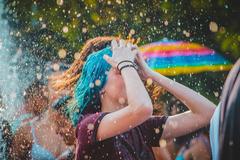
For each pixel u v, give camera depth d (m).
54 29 7.42
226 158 1.69
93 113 2.35
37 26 7.53
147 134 2.41
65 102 2.80
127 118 2.18
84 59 2.50
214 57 6.94
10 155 3.93
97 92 2.35
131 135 2.31
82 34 7.57
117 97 2.32
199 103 2.44
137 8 7.66
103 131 2.20
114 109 2.33
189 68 6.57
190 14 7.44
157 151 2.79
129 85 2.22
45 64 5.50
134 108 2.17
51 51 6.49
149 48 6.54
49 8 7.83
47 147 3.79
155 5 7.55
